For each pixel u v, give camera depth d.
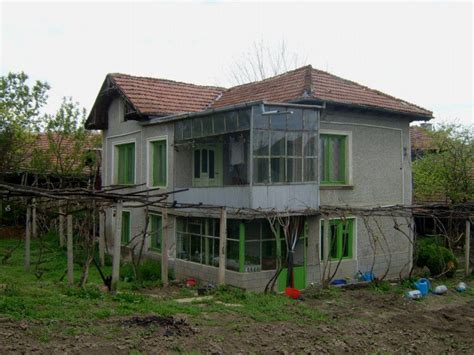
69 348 8.72
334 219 17.28
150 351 9.03
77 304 11.30
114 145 22.78
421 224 25.05
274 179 15.07
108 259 20.62
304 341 10.34
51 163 25.64
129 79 21.41
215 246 16.88
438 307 14.00
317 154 15.99
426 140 27.20
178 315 11.06
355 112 17.78
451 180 22.25
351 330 11.23
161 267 17.44
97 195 12.64
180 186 18.44
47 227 25.23
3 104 22.98
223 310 11.95
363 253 18.05
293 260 16.22
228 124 15.41
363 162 18.11
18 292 11.92
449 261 18.33
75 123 25.23
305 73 18.55
